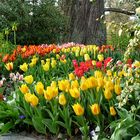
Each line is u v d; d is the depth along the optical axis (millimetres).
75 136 2627
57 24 9352
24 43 9109
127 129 2277
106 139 2342
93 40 10789
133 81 2094
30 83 3086
